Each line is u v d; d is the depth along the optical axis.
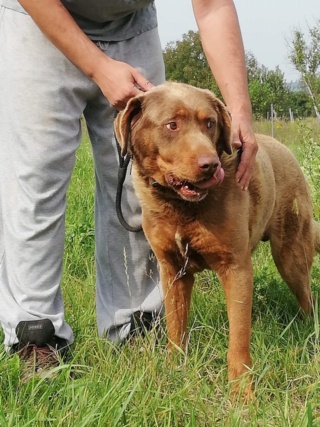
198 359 2.13
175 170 1.97
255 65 23.12
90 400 1.77
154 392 1.84
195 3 2.28
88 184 5.41
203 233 2.08
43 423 1.68
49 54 2.12
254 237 2.31
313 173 4.00
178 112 1.99
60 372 2.03
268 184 2.37
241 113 2.14
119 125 2.08
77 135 2.22
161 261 2.22
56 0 2.05
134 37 2.30
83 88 2.19
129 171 2.37
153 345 2.07
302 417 1.78
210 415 1.80
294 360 2.13
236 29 2.24
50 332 2.11
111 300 2.47
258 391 1.93
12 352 2.14
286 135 8.88
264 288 2.76
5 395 1.87
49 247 2.16
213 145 2.04
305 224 2.62
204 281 2.92
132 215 2.42
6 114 2.16
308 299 2.62
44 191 2.14
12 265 2.17
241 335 2.08
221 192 2.06
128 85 2.07
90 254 3.26
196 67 32.91
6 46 2.15
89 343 2.21
